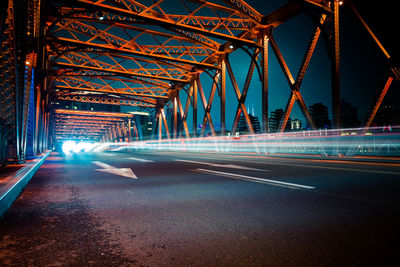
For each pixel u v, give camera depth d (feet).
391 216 9.50
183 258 6.12
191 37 84.64
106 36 89.25
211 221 9.23
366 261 5.82
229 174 23.88
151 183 19.10
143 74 118.01
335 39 51.55
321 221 9.01
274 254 6.29
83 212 10.82
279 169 27.86
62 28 75.00
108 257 6.23
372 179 19.44
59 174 26.32
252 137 78.59
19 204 12.48
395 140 40.88
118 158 59.77
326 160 43.65
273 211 10.51
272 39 73.36
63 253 6.51
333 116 50.57
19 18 25.99
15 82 25.61
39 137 70.08
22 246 7.02
